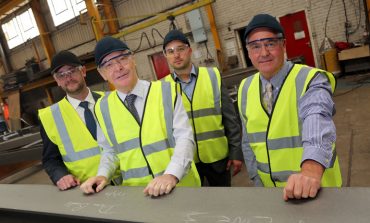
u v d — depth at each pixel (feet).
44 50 29.53
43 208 3.43
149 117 3.77
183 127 3.74
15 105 25.35
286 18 19.11
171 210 2.71
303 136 2.86
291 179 2.46
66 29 27.81
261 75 3.82
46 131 4.94
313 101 3.05
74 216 3.09
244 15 20.30
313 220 2.10
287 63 3.72
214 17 21.29
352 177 7.73
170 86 3.90
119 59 3.66
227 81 13.21
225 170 5.84
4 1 25.25
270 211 2.34
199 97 5.64
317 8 18.04
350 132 10.30
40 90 25.80
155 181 3.19
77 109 5.06
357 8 16.99
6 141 12.49
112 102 3.93
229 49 21.50
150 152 3.76
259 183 4.32
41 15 28.50
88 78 20.81
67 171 4.88
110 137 3.94
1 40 33.19
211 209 2.58
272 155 3.72
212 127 5.65
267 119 3.74
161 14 20.84
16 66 33.42
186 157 3.44
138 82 3.87
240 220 2.32
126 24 24.82
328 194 2.35
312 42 18.74
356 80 16.44
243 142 4.42
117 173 4.34
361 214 2.05
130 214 2.82
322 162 2.56
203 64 22.47
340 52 16.96
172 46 5.53
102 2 24.34
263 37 3.50
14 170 13.24
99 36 20.20
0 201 3.91
